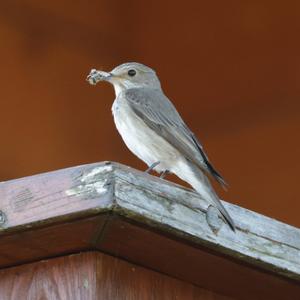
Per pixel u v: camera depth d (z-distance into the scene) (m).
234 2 14.67
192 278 9.68
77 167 8.78
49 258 9.28
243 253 9.35
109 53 14.35
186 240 9.11
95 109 14.20
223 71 14.44
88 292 9.04
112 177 8.66
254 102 14.20
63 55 14.08
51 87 13.96
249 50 14.43
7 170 13.48
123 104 11.58
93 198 8.62
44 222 8.73
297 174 13.83
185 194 9.17
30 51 13.91
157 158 11.06
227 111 14.27
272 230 9.63
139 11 14.68
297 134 13.91
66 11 14.16
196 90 14.48
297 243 9.73
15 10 13.84
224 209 9.13
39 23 13.98
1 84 13.70
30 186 8.85
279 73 14.18
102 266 9.14
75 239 9.00
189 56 14.63
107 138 14.16
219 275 9.65
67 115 13.98
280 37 14.35
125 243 9.07
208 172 10.23
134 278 9.35
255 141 14.06
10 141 13.60
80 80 14.13
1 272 9.41
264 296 10.10
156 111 11.31
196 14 14.75
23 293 9.27
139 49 14.57
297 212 13.75
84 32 14.23
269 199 13.93
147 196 8.86
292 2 14.44
